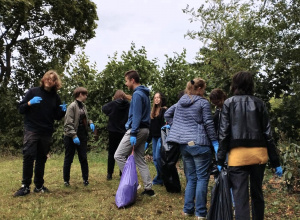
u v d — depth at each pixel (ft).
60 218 12.70
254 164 10.26
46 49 61.05
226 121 10.53
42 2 53.62
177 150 15.99
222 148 10.55
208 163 12.78
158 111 18.72
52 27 59.41
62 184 18.69
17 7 47.75
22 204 14.53
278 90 21.76
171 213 13.69
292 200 15.48
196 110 12.73
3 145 39.96
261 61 21.61
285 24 21.38
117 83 33.30
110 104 19.44
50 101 16.16
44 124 16.01
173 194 16.78
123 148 15.47
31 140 15.78
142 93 15.17
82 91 18.17
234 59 22.18
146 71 33.04
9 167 26.12
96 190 17.43
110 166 20.10
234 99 10.64
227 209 10.41
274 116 21.77
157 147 18.24
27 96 15.79
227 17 27.84
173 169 16.43
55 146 35.68
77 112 17.69
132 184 14.42
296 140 21.88
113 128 19.47
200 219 12.74
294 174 16.51
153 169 24.94
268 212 13.83
